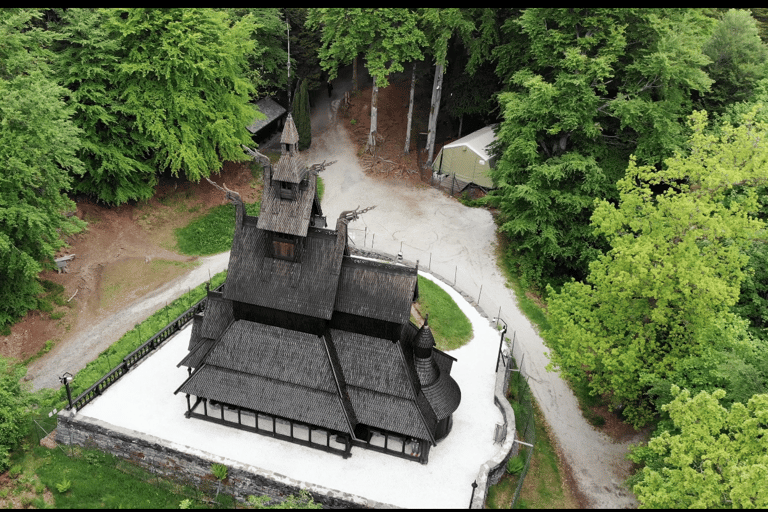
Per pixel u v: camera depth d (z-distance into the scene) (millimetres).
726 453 24734
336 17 61562
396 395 32969
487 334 46312
